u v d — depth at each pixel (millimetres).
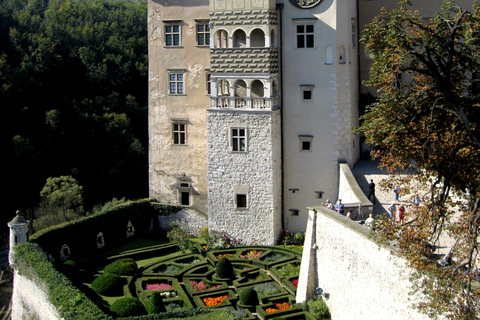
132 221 63062
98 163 90562
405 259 32969
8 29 96938
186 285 49438
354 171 56562
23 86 86438
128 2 139625
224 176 56969
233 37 56094
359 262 38250
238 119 55938
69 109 90062
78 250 57125
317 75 56125
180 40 61938
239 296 46250
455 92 33469
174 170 63750
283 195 58031
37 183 81812
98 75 103312
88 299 43000
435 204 31922
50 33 105938
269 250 55219
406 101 34469
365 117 36812
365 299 37438
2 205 78312
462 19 33844
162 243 61688
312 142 56844
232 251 55656
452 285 28656
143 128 102125
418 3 57781
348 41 56094
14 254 50969
